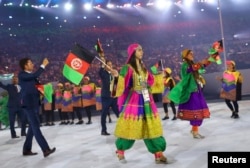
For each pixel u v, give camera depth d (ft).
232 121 27.20
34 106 19.60
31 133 20.72
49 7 100.42
